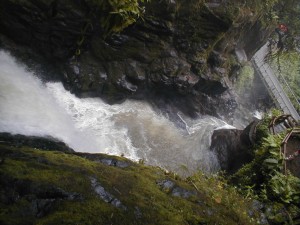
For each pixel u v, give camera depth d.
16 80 6.00
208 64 8.78
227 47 9.27
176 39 7.59
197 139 8.18
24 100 5.77
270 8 11.10
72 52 6.68
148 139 7.29
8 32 6.38
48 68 6.75
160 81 7.56
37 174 2.68
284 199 4.63
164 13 6.86
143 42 6.98
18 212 2.32
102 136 6.52
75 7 6.04
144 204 2.87
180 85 7.86
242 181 5.40
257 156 5.61
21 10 5.97
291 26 13.17
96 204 2.63
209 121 9.32
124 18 5.99
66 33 6.35
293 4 12.70
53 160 3.00
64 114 6.32
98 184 2.85
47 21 6.13
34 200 2.46
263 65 14.69
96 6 6.03
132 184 3.10
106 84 6.99
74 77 6.65
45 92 6.38
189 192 3.45
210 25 7.72
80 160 3.22
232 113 10.27
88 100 7.05
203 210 3.26
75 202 2.57
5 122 4.96
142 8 6.25
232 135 7.32
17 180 2.54
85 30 6.38
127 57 7.06
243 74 12.65
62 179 2.73
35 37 6.40
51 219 2.34
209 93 9.25
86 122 6.57
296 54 14.49
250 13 9.02
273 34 13.99
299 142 6.18
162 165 6.82
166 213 2.89
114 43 6.65
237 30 9.13
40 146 4.61
